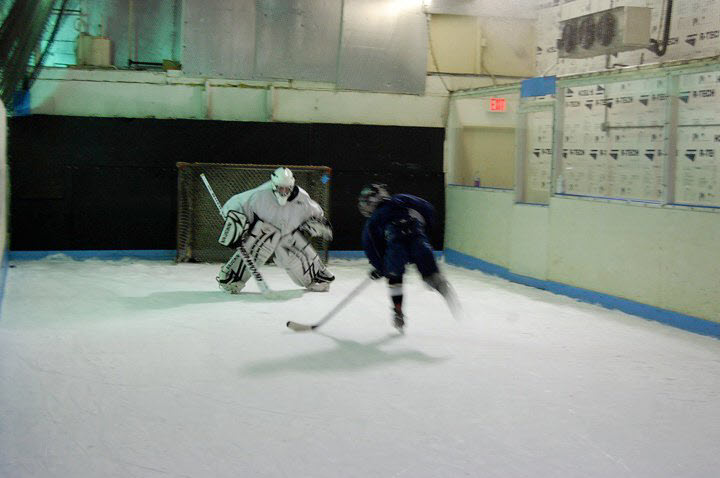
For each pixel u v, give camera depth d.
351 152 9.84
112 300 6.78
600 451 3.51
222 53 9.47
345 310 6.56
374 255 5.75
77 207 9.16
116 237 9.30
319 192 9.55
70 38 9.69
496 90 8.91
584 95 9.05
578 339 5.73
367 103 9.98
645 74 6.57
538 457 3.42
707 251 5.95
